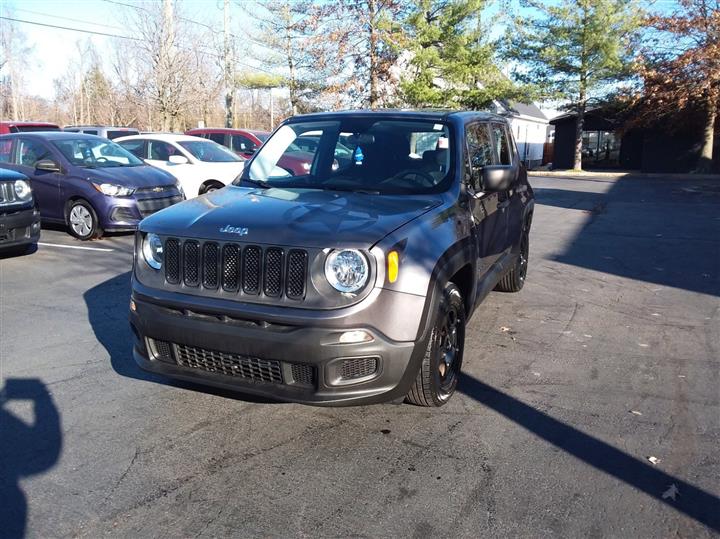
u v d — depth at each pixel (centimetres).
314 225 354
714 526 296
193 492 323
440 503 313
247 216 374
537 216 1422
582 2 3070
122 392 441
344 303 334
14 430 387
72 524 297
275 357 339
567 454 360
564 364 500
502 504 312
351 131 499
